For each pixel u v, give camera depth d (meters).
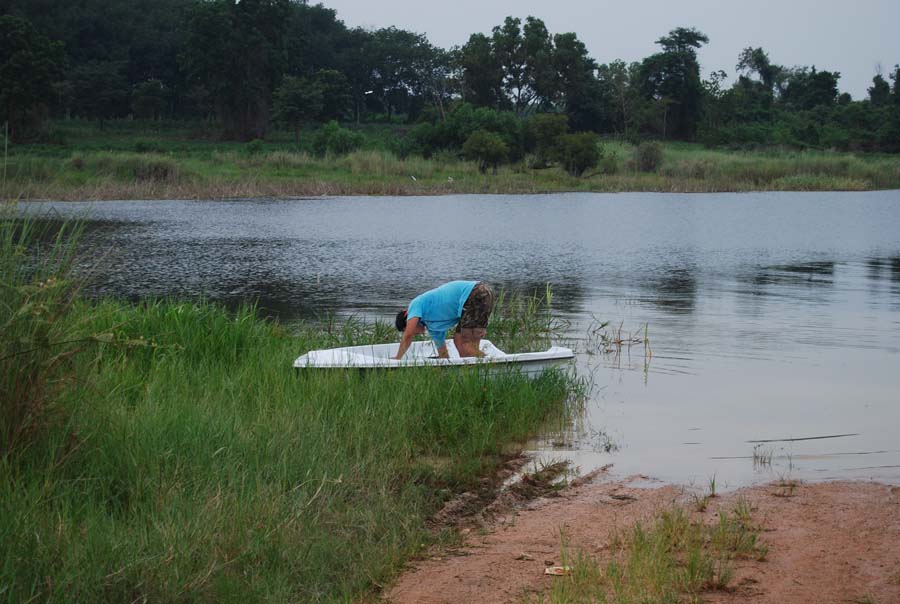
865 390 9.37
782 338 12.18
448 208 38.97
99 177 43.84
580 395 9.16
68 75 96.75
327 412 7.40
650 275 19.14
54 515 4.81
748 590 4.70
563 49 104.38
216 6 87.62
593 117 105.88
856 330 12.73
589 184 55.03
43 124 74.88
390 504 5.82
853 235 28.25
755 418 8.38
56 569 4.32
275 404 7.52
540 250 23.70
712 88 99.44
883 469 6.90
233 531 4.86
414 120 128.75
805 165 62.09
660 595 4.57
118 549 4.50
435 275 18.77
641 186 54.78
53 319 5.74
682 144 92.06
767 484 6.55
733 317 13.91
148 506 5.19
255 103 90.06
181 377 8.12
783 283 17.89
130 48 111.38
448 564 5.12
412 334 9.12
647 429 8.07
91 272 7.29
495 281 18.14
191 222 30.91
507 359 9.02
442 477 6.64
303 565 4.77
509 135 61.69
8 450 5.32
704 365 10.59
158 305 10.98
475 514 6.05
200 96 98.75
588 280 18.36
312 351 8.96
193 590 4.27
